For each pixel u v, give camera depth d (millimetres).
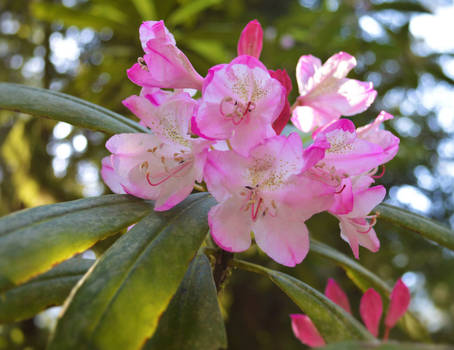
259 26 295
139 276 230
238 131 252
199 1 612
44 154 732
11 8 818
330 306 269
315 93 308
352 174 267
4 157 746
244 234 256
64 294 281
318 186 249
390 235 955
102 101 673
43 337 838
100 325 213
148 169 272
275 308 976
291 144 247
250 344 946
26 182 729
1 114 809
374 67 786
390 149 276
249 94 255
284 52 685
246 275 916
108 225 254
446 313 1380
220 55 655
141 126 328
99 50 768
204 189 311
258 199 259
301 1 979
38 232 234
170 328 257
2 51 910
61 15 615
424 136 1068
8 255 221
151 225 255
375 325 292
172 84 280
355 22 705
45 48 757
